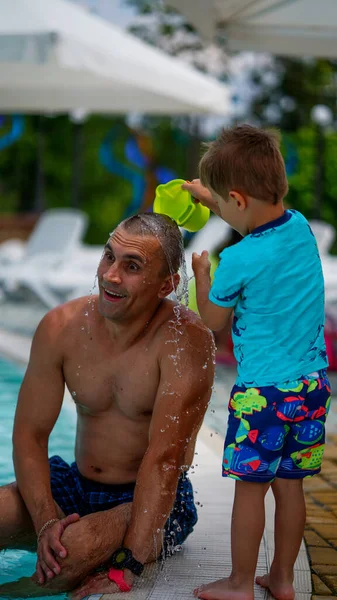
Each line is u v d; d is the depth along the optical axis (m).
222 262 2.77
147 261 2.91
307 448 2.73
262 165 2.70
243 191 2.74
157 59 9.65
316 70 21.56
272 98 22.06
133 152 21.78
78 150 17.97
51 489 3.22
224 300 2.77
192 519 3.25
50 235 11.96
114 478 3.16
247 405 2.69
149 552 2.88
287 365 2.69
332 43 6.90
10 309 11.78
